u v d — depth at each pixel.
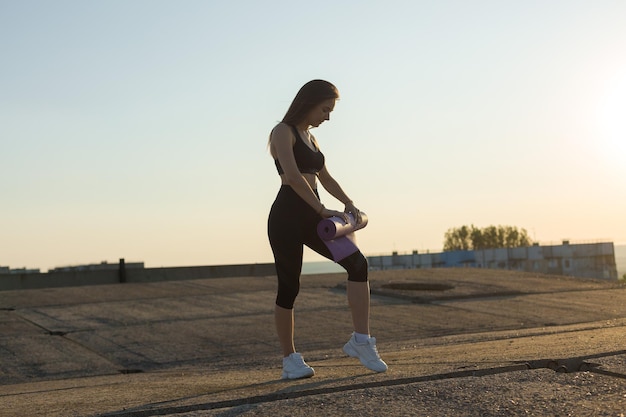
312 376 3.62
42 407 3.16
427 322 8.72
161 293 11.66
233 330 8.23
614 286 12.58
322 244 3.73
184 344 7.49
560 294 11.45
